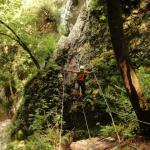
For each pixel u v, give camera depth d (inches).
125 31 437.4
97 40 477.1
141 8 441.4
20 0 640.4
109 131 363.9
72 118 442.3
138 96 294.4
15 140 499.2
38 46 605.3
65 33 682.2
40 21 763.4
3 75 728.3
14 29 610.9
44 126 450.0
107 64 435.2
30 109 504.1
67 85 478.0
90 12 505.0
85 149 341.7
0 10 611.2
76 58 493.7
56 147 384.8
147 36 414.3
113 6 261.7
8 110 726.5
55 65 509.4
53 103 475.2
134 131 336.8
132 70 287.3
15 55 732.7
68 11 732.0
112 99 397.1
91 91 430.3
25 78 686.5
